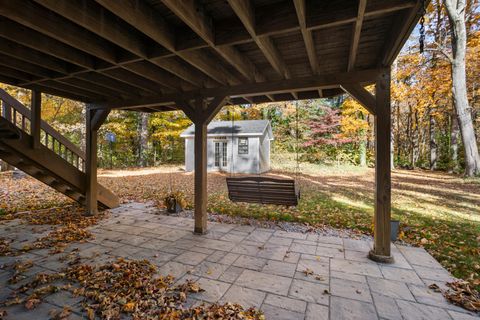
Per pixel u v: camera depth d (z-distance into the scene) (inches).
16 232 141.3
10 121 141.5
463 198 239.3
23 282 87.4
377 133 106.9
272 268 99.7
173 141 697.0
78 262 103.5
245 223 163.8
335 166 549.6
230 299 78.1
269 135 540.4
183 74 117.8
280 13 72.5
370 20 77.9
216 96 136.6
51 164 161.5
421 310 73.0
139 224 160.9
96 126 179.5
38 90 148.6
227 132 474.9
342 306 75.0
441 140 589.3
